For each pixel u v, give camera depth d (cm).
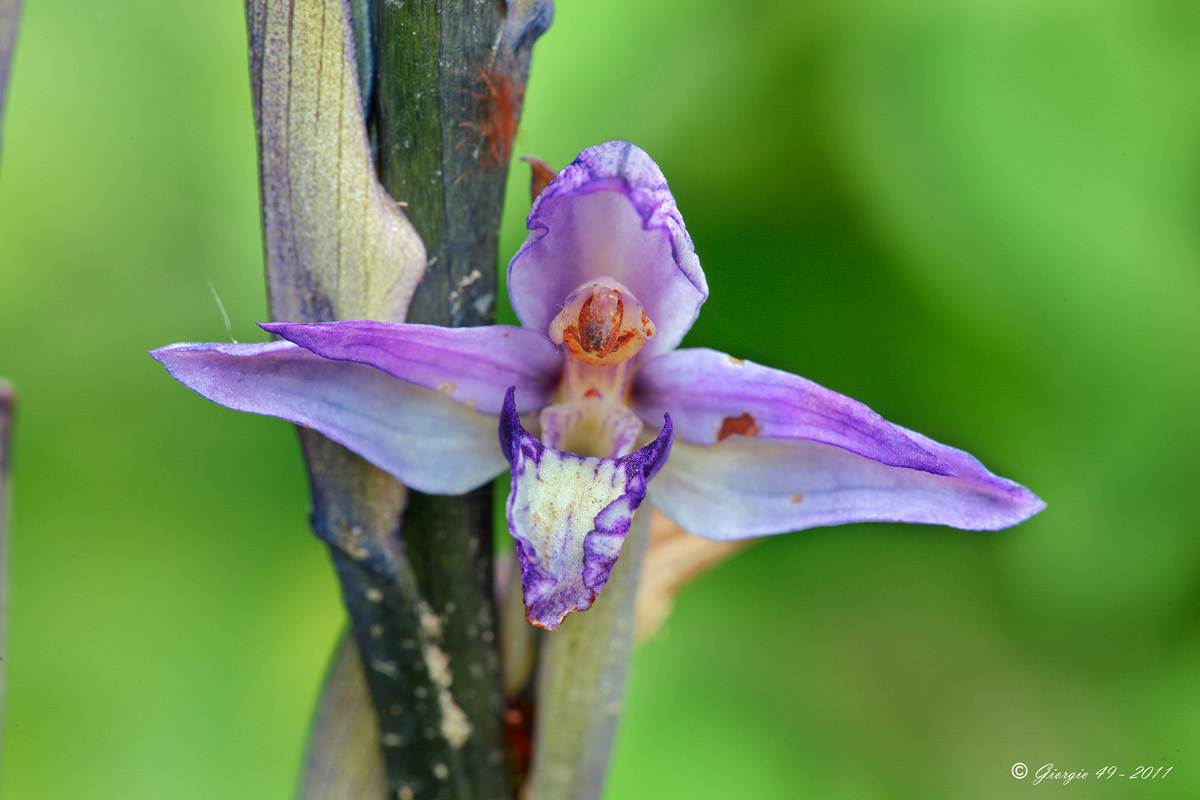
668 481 20
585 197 20
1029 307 25
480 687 21
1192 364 24
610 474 20
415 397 20
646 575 22
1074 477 25
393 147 20
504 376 20
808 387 20
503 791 21
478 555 21
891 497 20
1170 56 24
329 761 21
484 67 20
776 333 25
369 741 21
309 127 20
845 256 25
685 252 20
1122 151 24
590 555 20
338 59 20
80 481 25
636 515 20
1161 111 24
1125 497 25
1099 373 25
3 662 20
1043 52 25
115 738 25
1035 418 25
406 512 20
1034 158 25
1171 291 24
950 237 25
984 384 25
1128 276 24
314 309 20
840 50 25
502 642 21
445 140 20
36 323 25
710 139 25
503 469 20
